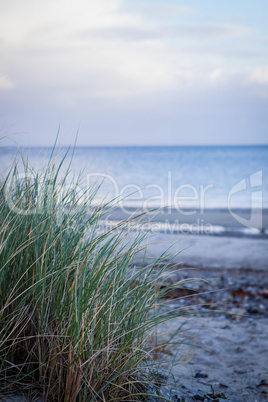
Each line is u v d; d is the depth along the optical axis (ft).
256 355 14.46
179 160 248.73
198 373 12.07
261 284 26.73
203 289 25.03
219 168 218.18
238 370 12.96
